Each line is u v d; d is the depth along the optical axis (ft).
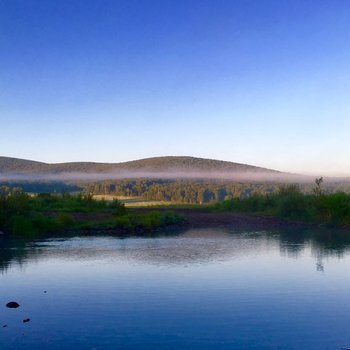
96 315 53.93
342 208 182.19
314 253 100.53
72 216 161.17
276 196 238.48
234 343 44.88
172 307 56.90
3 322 51.70
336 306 57.11
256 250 105.81
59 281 72.13
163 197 491.72
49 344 44.86
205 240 126.52
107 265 85.81
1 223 138.41
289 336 46.68
